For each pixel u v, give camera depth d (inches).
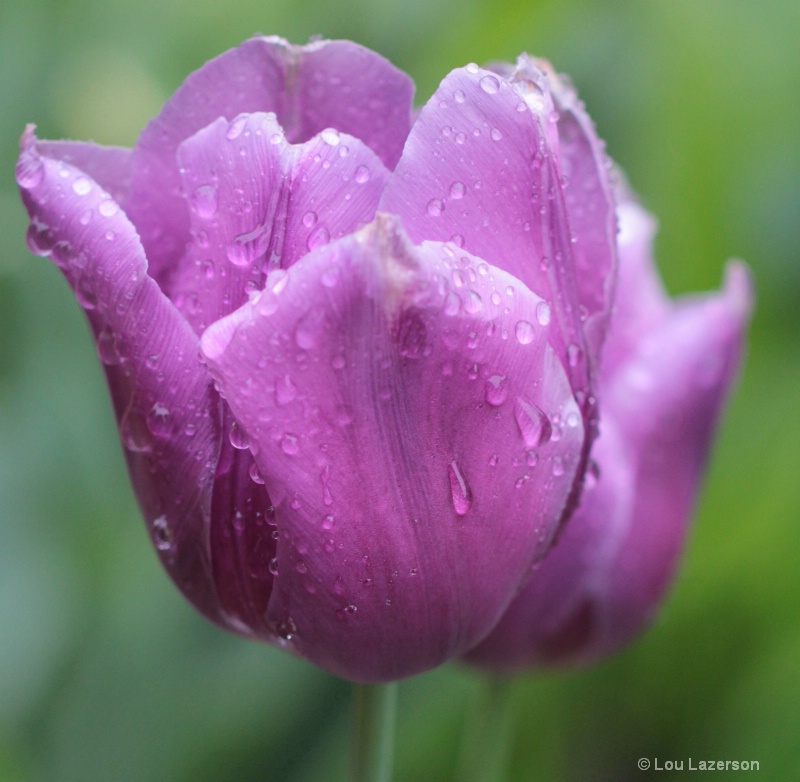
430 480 11.1
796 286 18.6
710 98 17.4
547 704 15.1
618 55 19.5
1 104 19.2
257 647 14.5
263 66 11.9
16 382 16.2
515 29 17.8
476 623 11.5
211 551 11.5
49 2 20.6
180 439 11.3
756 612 15.1
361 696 12.3
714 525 15.2
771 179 19.2
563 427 11.3
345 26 20.2
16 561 14.7
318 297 10.8
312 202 11.2
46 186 11.5
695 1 17.9
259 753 14.2
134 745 14.2
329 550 11.1
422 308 10.8
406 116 12.0
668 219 17.4
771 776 14.1
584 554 12.8
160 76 20.7
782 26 19.5
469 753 13.6
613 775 15.0
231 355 10.9
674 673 15.2
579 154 11.9
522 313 11.0
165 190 11.9
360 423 10.9
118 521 15.4
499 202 11.2
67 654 14.5
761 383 17.1
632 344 13.6
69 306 16.6
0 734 13.7
